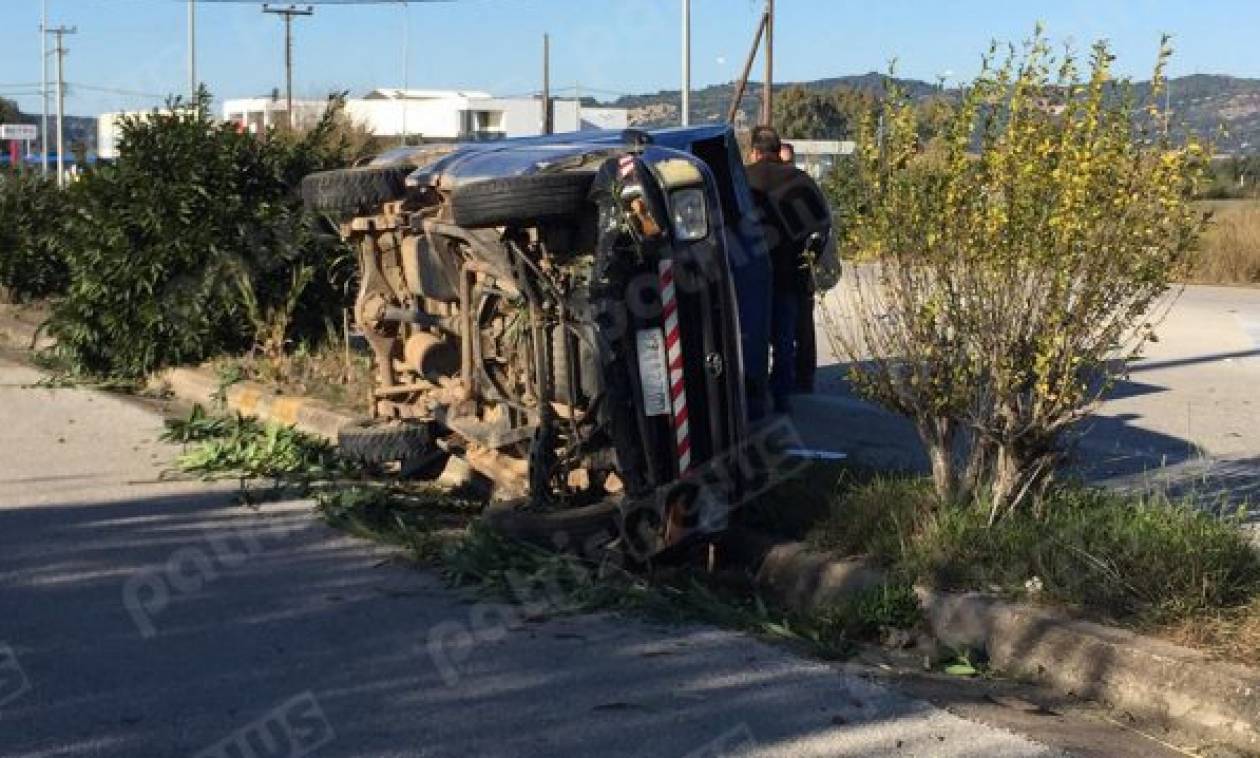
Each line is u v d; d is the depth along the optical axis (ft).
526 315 22.45
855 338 22.30
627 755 15.33
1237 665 16.29
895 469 24.79
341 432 26.32
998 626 18.40
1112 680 16.99
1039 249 19.76
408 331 26.61
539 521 21.80
